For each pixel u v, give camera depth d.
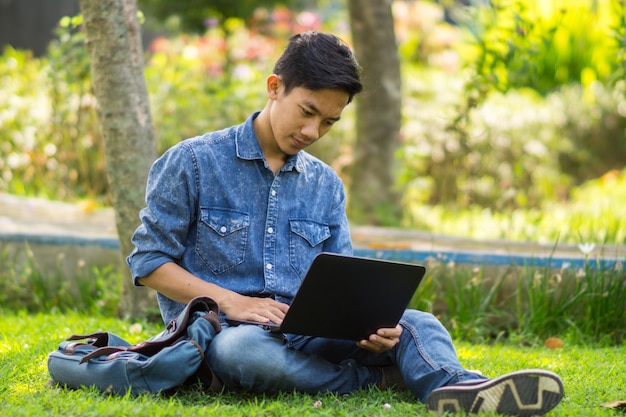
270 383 3.33
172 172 3.55
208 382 3.38
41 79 9.16
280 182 3.64
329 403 3.31
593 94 12.09
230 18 11.57
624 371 4.07
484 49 6.37
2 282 5.86
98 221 7.10
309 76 3.31
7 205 7.67
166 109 8.34
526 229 7.81
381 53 8.28
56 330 4.78
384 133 8.36
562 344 4.93
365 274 3.20
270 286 3.56
